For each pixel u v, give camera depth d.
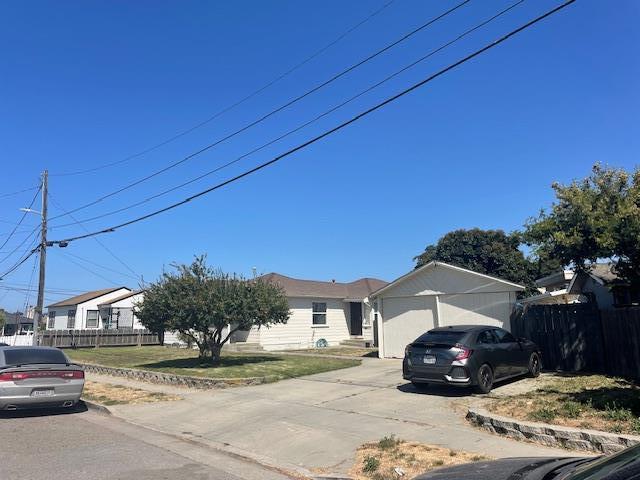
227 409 11.83
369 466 7.13
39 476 6.99
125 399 13.55
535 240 13.40
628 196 12.38
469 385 11.90
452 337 12.38
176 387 15.28
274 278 32.12
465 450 7.63
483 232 35.75
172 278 18.39
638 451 3.15
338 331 33.34
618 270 12.70
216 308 17.67
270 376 15.62
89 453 8.34
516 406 9.95
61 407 12.82
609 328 13.65
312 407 11.51
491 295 18.20
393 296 20.44
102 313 44.50
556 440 7.68
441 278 19.33
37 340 28.27
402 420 9.87
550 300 21.53
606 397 9.60
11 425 10.70
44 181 28.88
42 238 28.62
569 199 12.75
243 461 8.10
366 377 15.50
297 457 8.08
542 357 15.41
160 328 18.72
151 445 9.03
